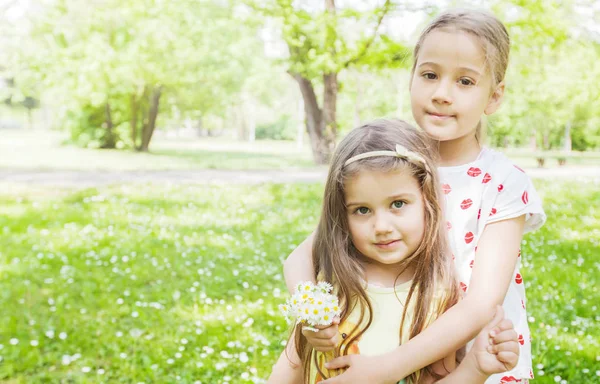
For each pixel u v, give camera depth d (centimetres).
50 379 383
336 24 1457
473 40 166
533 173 1666
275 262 638
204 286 547
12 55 2602
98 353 416
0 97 3234
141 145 2573
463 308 156
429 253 160
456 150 180
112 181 1400
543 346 387
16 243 730
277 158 2381
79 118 2680
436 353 151
